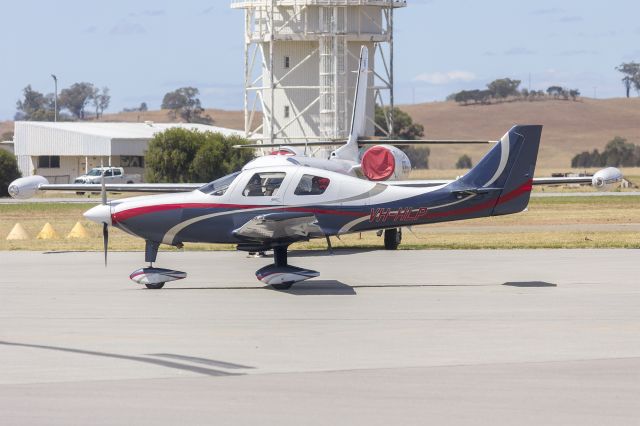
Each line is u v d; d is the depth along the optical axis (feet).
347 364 75.10
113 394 65.77
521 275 131.95
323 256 159.84
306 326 92.27
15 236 210.18
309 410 61.77
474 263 147.43
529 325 92.27
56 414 60.90
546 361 75.87
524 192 126.11
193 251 169.78
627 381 69.21
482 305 105.09
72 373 72.02
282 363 75.51
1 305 106.22
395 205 123.65
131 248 177.27
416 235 206.49
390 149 201.26
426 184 169.78
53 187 189.57
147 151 452.76
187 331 89.61
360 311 101.40
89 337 86.53
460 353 79.15
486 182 125.29
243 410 61.77
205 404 63.21
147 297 112.57
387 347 81.71
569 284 122.31
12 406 62.75
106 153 513.86
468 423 58.90
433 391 66.54
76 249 175.63
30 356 78.07
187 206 120.98
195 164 438.81
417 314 99.19
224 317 97.76
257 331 89.61
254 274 135.03
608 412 61.16
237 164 436.35
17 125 538.06
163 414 60.90
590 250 167.43
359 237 194.29
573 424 58.70
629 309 101.86
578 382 68.95
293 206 121.80
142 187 196.44
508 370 72.79
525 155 125.59
